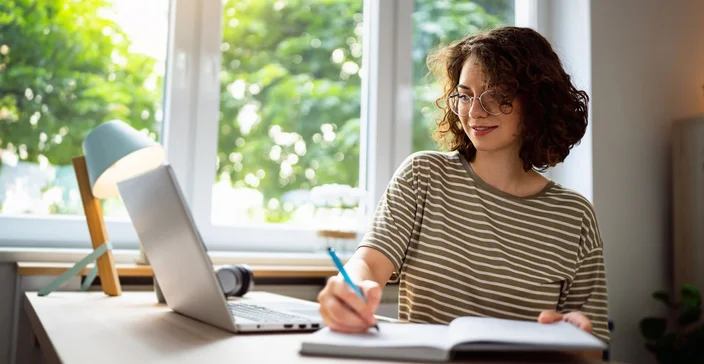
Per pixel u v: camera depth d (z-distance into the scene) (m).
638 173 2.73
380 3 2.62
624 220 2.69
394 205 1.36
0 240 2.02
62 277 1.69
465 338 0.75
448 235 1.35
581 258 1.38
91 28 2.20
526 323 0.89
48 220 2.09
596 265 1.39
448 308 1.32
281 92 2.48
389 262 1.29
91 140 1.75
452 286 1.33
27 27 2.12
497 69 1.32
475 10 2.83
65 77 2.16
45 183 2.12
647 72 2.79
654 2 2.83
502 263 1.33
